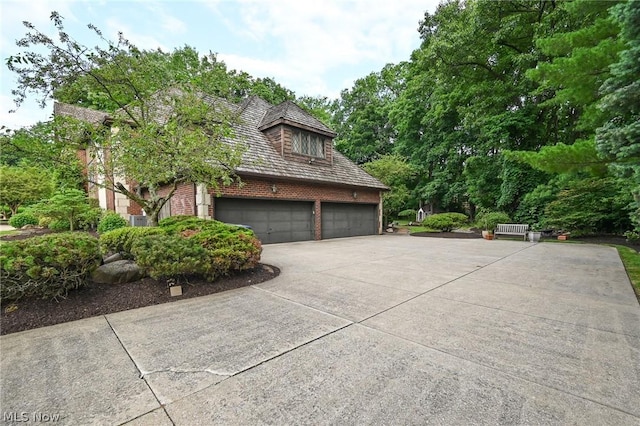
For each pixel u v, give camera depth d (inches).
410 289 185.8
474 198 737.0
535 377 86.7
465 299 164.4
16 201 598.9
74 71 198.2
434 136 967.0
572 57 177.5
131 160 216.4
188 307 153.3
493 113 641.6
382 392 79.4
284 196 443.2
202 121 249.4
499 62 625.0
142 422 68.4
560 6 437.1
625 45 147.2
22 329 123.7
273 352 102.9
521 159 218.8
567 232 520.4
